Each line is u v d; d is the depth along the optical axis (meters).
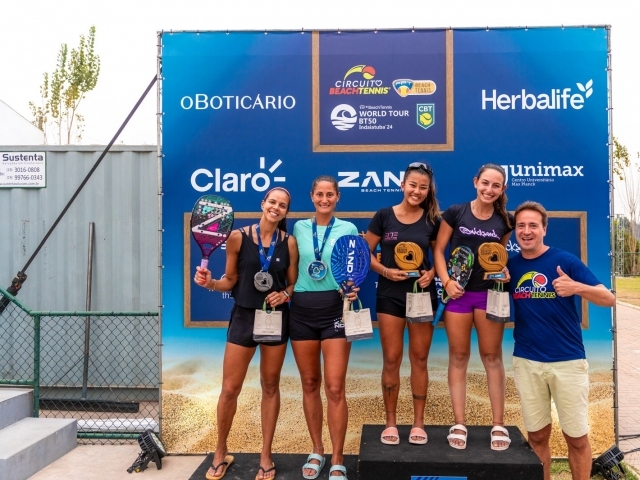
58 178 4.89
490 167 2.99
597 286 2.77
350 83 3.76
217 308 3.80
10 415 3.79
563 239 3.68
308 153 3.78
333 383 3.03
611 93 3.65
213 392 3.80
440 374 3.73
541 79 3.68
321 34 3.76
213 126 3.80
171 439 3.80
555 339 2.89
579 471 2.96
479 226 3.05
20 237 4.91
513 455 2.93
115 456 3.73
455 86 3.72
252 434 3.78
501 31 3.70
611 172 3.65
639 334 9.20
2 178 4.89
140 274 4.82
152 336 4.82
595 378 3.67
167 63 3.79
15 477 3.26
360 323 3.00
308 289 3.07
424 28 3.72
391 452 2.98
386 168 3.75
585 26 3.66
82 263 4.87
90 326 4.85
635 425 4.52
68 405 4.71
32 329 4.90
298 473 3.28
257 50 3.78
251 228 3.15
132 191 4.83
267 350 3.12
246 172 3.80
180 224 3.81
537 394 2.96
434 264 3.18
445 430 3.37
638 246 23.45
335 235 3.11
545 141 3.69
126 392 4.83
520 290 2.98
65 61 17.23
